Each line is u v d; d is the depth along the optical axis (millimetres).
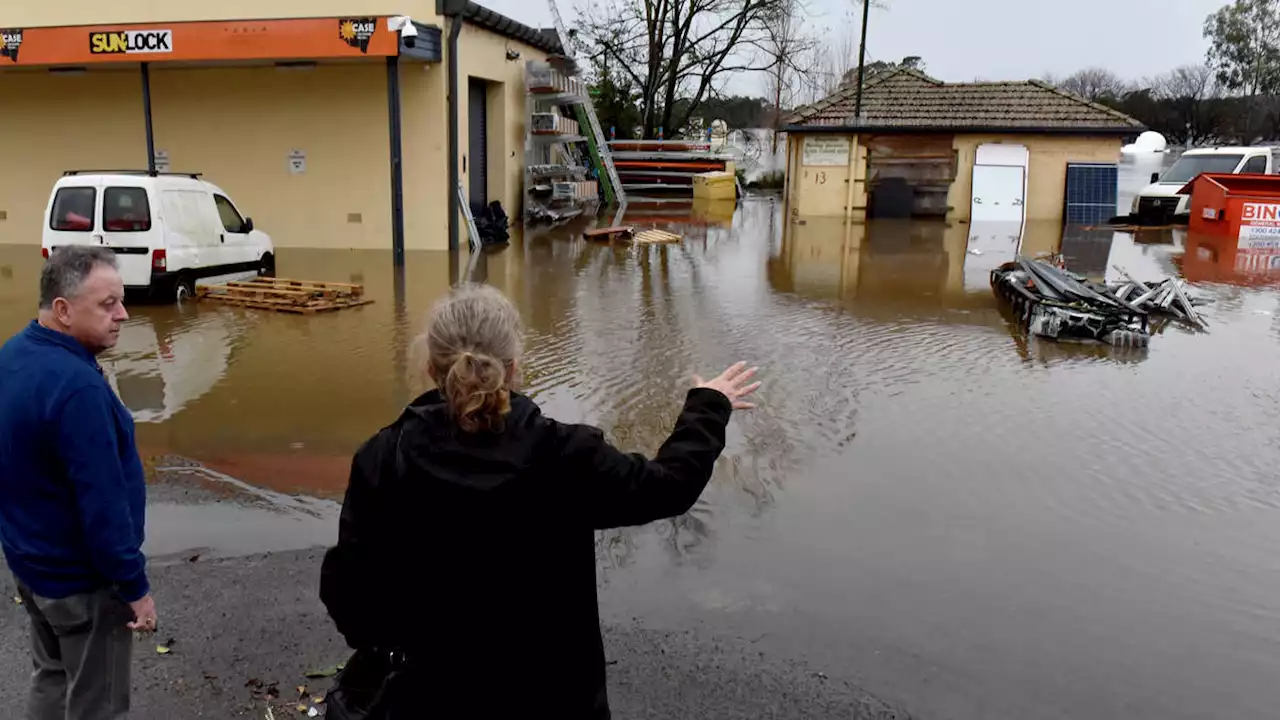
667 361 8656
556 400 7414
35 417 2645
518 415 2047
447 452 1980
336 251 16703
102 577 2777
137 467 2934
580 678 2117
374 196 16828
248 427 6738
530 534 2018
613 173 26969
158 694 3547
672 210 25781
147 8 16328
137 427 6703
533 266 14859
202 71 16891
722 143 36000
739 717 3471
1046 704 3590
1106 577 4613
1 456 2686
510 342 2061
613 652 3863
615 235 18781
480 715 2072
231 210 12359
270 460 6066
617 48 33469
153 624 2885
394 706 2127
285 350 9031
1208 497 5617
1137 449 6406
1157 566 4734
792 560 4727
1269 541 5039
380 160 16688
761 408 7211
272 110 16828
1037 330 9773
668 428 6789
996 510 5391
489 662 2051
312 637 3938
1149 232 20719
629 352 9000
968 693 3648
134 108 17266
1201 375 8320
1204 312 11312
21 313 10742
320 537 4891
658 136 35781
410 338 9562
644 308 11266
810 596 4371
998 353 9086
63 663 2879
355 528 2072
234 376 8086
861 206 23578
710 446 2238
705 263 15320
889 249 17422
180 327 9992
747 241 18516
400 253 15203
